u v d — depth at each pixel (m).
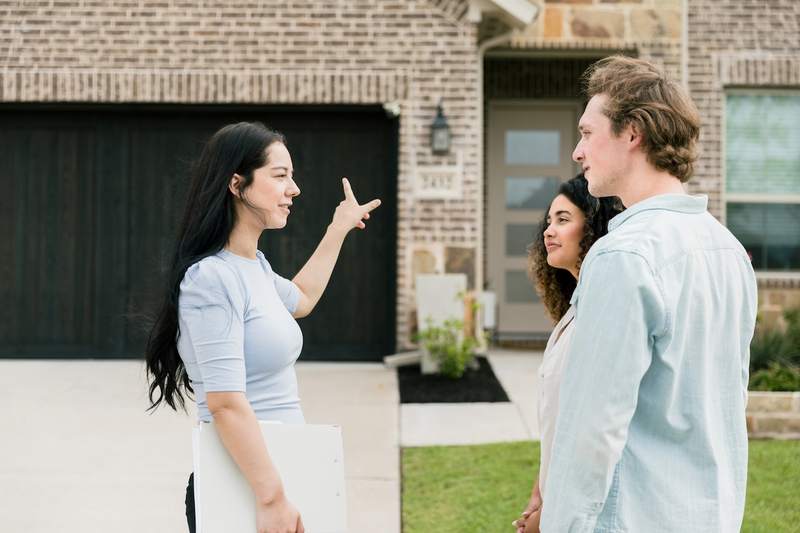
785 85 9.03
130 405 6.66
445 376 7.86
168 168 8.77
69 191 8.76
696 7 8.98
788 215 9.27
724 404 1.81
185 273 2.15
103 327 8.73
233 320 2.10
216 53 8.54
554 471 1.72
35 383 7.46
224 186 2.23
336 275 8.73
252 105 8.66
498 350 9.76
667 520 1.70
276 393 2.25
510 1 8.23
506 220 10.55
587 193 2.33
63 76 8.51
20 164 8.74
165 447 5.52
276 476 2.02
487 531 3.99
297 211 8.75
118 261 8.74
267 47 8.54
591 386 1.66
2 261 8.74
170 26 8.54
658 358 1.71
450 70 8.51
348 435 5.83
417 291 8.20
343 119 8.74
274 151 2.28
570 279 2.59
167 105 8.63
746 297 1.89
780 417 5.69
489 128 10.50
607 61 1.96
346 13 8.52
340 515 2.10
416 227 8.48
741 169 9.26
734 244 1.88
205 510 2.01
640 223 1.78
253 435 2.03
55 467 5.08
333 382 7.65
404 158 8.48
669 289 1.69
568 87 10.30
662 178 1.87
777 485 4.59
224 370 2.06
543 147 10.54
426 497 4.51
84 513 4.34
